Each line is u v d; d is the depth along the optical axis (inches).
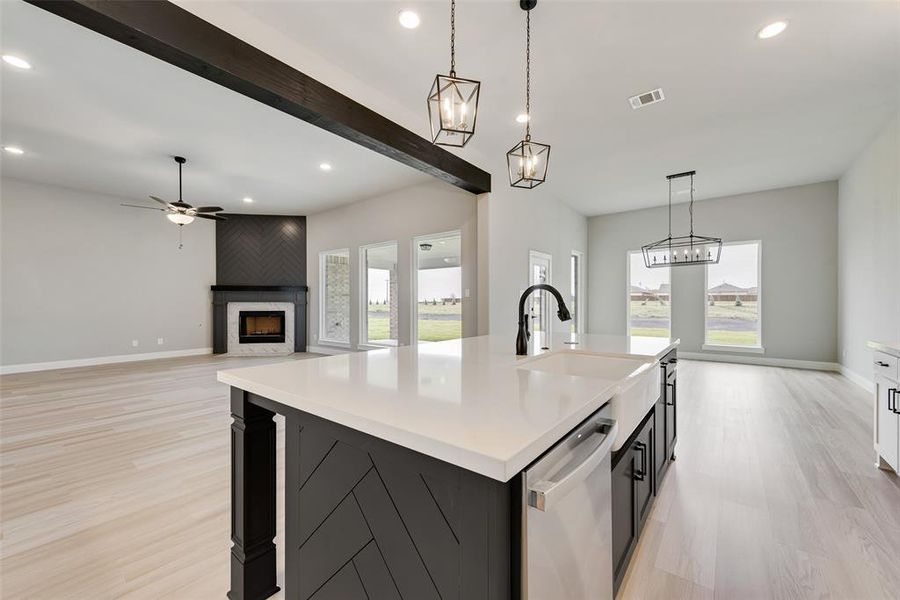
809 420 141.9
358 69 117.2
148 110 142.6
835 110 144.9
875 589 60.1
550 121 152.6
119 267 271.1
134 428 130.9
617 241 312.7
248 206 293.7
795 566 65.4
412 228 246.1
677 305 285.4
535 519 31.8
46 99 134.3
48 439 120.9
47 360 242.2
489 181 201.0
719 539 72.8
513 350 83.2
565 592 36.7
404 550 38.0
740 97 134.6
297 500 48.9
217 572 64.1
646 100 136.0
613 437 44.1
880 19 96.7
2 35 101.4
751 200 257.8
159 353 289.6
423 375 56.0
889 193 157.3
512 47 107.3
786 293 246.5
